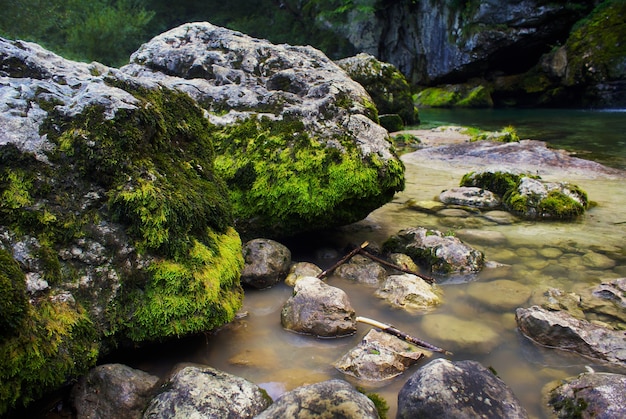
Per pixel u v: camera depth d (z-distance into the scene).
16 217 2.04
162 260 2.28
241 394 1.94
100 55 18.95
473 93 21.22
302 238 4.03
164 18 27.66
